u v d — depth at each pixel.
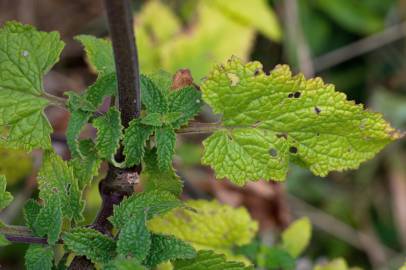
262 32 0.76
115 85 0.45
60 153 0.61
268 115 0.46
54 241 0.44
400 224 0.80
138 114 0.44
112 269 0.42
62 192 0.45
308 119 0.46
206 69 0.69
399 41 0.85
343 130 0.46
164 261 0.43
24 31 0.47
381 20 0.84
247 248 0.54
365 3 0.84
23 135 0.46
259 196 0.67
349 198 0.80
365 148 0.47
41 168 0.46
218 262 0.45
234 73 0.46
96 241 0.44
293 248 0.57
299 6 0.83
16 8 0.79
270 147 0.46
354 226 0.80
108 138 0.44
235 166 0.46
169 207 0.44
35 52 0.47
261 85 0.46
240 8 0.74
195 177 0.68
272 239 0.67
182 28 0.71
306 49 0.79
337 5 0.84
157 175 0.46
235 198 0.67
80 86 0.76
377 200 0.81
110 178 0.45
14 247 0.68
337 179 0.81
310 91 0.46
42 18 0.79
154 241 0.43
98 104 0.45
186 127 0.46
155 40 0.69
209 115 0.69
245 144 0.46
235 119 0.46
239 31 0.73
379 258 0.77
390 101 0.84
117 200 0.45
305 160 0.47
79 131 0.44
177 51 0.69
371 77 0.85
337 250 0.77
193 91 0.46
